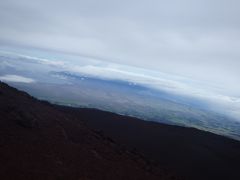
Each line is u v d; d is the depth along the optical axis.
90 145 33.62
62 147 28.44
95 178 23.73
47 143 27.91
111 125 62.34
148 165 36.47
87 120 60.66
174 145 58.91
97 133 42.09
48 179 20.36
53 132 32.34
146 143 55.03
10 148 23.55
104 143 37.44
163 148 54.62
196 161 52.72
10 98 38.94
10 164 20.80
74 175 22.66
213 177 46.75
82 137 35.72
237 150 68.62
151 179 29.58
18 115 31.47
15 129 28.17
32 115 34.62
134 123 69.31
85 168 25.09
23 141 26.00
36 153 24.42
